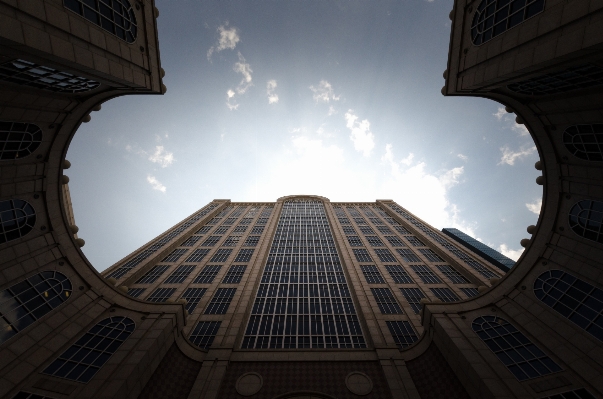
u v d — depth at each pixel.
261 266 36.97
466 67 14.88
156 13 16.03
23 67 10.72
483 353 14.44
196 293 31.20
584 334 13.24
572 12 9.31
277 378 17.52
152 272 36.50
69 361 13.09
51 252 15.16
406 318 26.80
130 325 16.03
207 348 22.83
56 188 15.58
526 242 18.12
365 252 42.38
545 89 13.42
